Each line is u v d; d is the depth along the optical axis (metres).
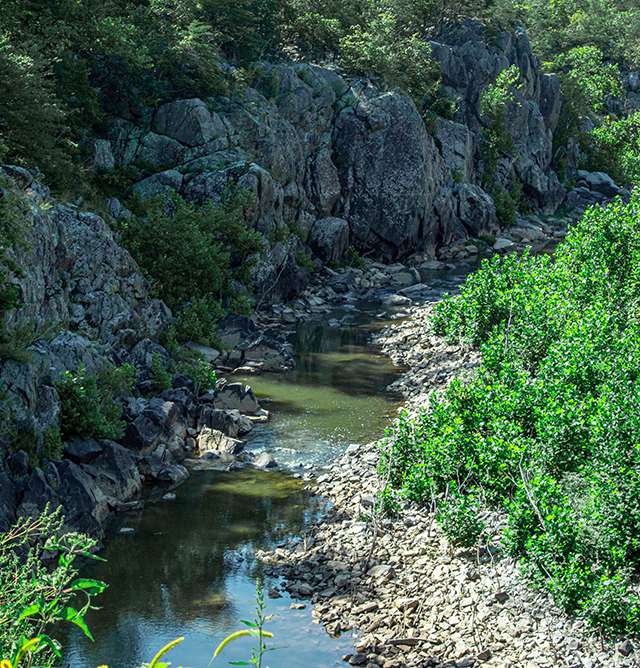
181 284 45.00
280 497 25.16
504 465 21.06
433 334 46.19
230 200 54.41
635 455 18.88
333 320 54.09
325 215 74.06
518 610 16.78
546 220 107.12
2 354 23.61
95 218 35.78
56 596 6.36
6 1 48.78
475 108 102.69
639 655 14.44
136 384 32.19
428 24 112.56
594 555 16.81
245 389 33.91
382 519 22.53
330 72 80.00
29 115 40.25
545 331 31.75
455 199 88.50
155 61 60.38
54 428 24.17
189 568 20.42
